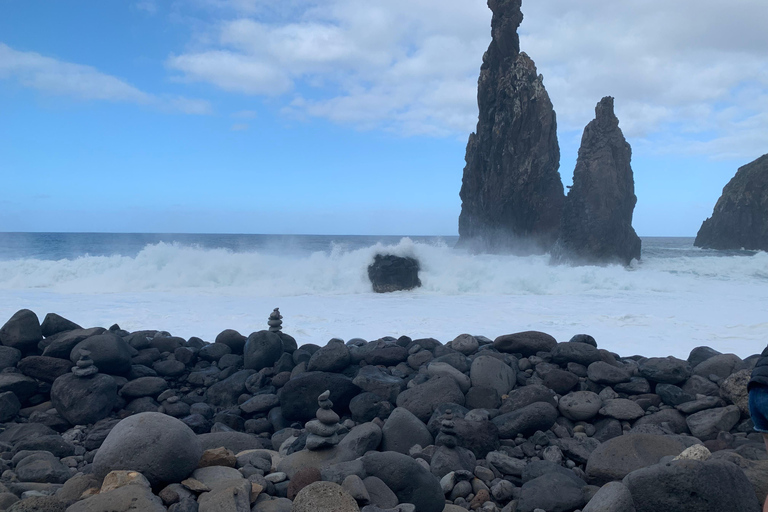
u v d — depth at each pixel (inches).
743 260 1227.2
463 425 191.8
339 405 228.1
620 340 431.2
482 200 2343.8
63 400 228.1
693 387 216.8
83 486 140.4
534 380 237.3
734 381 198.8
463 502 159.5
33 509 121.4
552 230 2159.2
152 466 137.9
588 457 177.5
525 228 2212.1
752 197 2837.1
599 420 207.0
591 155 1679.4
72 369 237.5
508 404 212.5
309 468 147.9
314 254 920.3
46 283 783.1
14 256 1647.4
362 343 300.4
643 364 231.8
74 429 219.3
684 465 127.4
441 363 238.2
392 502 142.3
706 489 124.3
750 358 235.5
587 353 242.1
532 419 195.6
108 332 261.4
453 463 172.9
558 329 476.4
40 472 167.2
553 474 162.2
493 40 2271.2
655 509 127.6
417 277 799.1
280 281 796.6
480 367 231.6
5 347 261.6
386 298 708.0
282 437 207.5
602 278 830.5
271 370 270.4
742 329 477.4
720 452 160.6
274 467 174.9
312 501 124.0
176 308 589.3
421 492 147.9
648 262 1611.7
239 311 571.8
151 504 119.9
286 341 293.4
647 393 220.5
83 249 1957.4
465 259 863.1
